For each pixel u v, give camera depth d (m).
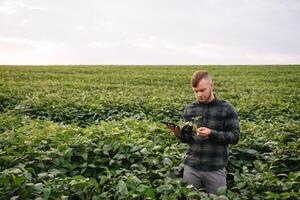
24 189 5.09
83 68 50.16
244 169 6.16
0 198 5.04
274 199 5.10
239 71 46.31
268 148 8.12
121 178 5.48
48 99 14.96
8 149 6.48
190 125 5.47
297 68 52.94
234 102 16.50
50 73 39.47
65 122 12.54
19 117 10.85
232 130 5.29
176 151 7.16
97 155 6.93
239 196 5.38
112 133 7.64
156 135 8.53
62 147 6.88
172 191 5.10
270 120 12.17
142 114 12.48
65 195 5.13
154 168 6.62
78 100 15.29
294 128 9.52
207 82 5.29
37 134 7.61
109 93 19.11
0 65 54.56
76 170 6.48
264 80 33.88
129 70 47.16
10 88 20.73
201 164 5.50
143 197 5.10
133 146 7.00
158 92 21.06
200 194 4.88
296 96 20.08
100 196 4.98
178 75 39.06
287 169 7.00
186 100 16.22
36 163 6.43
